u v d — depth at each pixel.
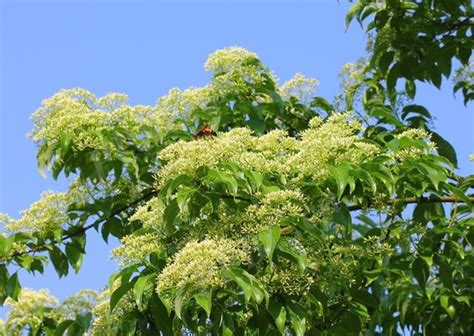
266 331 6.36
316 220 6.54
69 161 8.05
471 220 7.42
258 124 8.77
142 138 8.41
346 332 6.90
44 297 9.09
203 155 6.31
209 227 6.44
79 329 7.59
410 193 7.28
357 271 6.94
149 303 6.84
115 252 6.60
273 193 6.27
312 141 6.54
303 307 6.52
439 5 9.70
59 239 8.27
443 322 8.55
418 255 7.40
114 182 8.42
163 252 6.56
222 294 6.24
